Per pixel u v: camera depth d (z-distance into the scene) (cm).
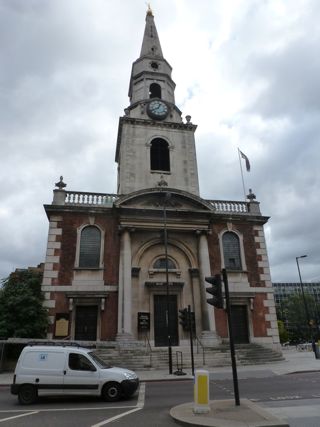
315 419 742
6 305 2111
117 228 2581
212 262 2638
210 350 2208
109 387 1098
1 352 1997
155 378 1588
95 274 2423
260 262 2716
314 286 13112
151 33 3822
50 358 1141
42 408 991
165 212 2392
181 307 2467
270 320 2553
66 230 2506
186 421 736
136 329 2334
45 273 2356
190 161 3062
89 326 2322
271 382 1399
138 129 3072
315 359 2483
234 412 805
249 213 2861
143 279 2498
